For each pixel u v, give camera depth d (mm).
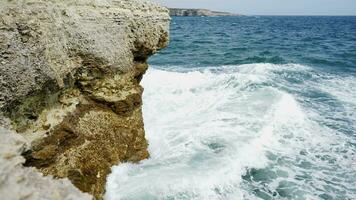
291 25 105625
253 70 22750
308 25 107312
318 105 15289
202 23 110312
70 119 7277
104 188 7891
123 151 8727
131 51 8961
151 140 10672
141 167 9062
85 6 7570
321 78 20938
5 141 4105
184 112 13188
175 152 9969
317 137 11734
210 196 8203
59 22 6914
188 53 32906
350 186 9109
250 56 30797
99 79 8078
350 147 11133
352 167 9977
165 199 7926
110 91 8328
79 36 7395
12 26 5695
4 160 3771
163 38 9898
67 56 7238
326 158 10422
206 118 12500
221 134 11117
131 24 8773
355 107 14969
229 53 33281
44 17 6426
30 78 5992
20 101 5895
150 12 9383
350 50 37438
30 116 6230
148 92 14969
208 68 24250
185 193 8141
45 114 6637
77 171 7164
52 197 3510
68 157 7059
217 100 14570
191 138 10820
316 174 9578
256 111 13164
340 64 27203
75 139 7309
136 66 9414
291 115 13227
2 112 5586
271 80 19109
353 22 138750
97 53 7742
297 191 8797
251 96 14961
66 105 7332
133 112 9117
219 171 8969
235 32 67250
